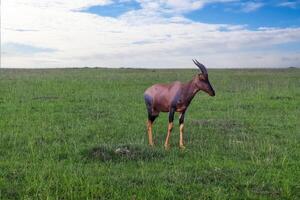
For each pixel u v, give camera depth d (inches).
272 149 495.5
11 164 406.9
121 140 537.6
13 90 1049.5
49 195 319.3
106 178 361.7
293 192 338.3
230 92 1138.0
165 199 319.9
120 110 800.9
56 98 942.4
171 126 503.8
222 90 1186.0
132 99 968.3
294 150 501.0
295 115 776.9
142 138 555.2
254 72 2108.8
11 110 751.1
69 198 317.7
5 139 523.5
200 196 323.9
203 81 498.6
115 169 397.4
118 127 627.2
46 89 1110.4
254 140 559.5
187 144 528.7
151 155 450.0
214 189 339.3
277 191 340.2
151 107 518.6
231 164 419.8
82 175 365.7
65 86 1190.3
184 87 501.4
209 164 417.4
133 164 420.8
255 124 679.7
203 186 350.3
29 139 522.0
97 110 785.6
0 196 315.0
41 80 1343.5
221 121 694.5
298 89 1213.1
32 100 888.9
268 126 663.1
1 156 446.0
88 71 2102.6
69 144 509.7
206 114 780.0
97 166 406.3
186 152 479.2
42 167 400.2
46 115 716.7
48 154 458.9
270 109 848.3
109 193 327.9
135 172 388.2
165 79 1507.1
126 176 370.6
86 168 398.0
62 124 644.7
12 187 336.2
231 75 1792.6
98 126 627.5
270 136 586.6
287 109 845.2
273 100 965.2
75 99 934.4
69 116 711.7
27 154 454.3
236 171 394.3
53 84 1228.5
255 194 333.4
